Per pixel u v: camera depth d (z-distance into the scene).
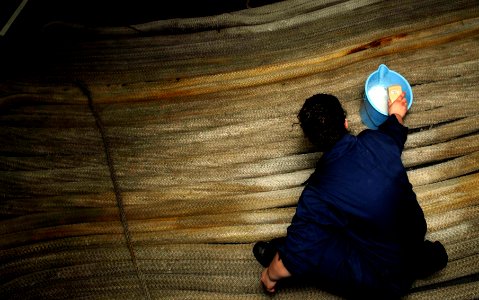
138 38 3.11
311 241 1.78
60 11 3.38
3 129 2.72
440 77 2.74
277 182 2.48
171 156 2.62
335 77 2.78
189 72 2.93
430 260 2.05
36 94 2.86
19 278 2.25
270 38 3.02
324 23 3.04
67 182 2.56
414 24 2.94
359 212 1.76
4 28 3.23
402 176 1.82
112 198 2.49
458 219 2.30
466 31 2.88
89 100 2.84
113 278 2.26
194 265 2.28
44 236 2.39
